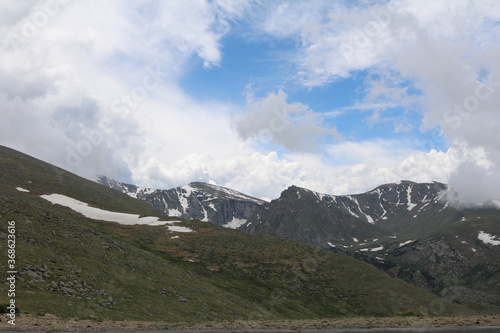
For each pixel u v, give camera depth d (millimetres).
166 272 72062
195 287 70125
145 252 85625
